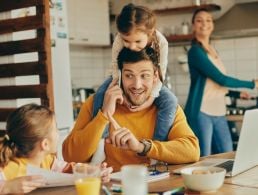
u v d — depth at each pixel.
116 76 1.95
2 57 3.06
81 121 2.01
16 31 2.88
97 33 4.69
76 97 4.38
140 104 1.95
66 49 3.49
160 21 4.84
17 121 1.65
